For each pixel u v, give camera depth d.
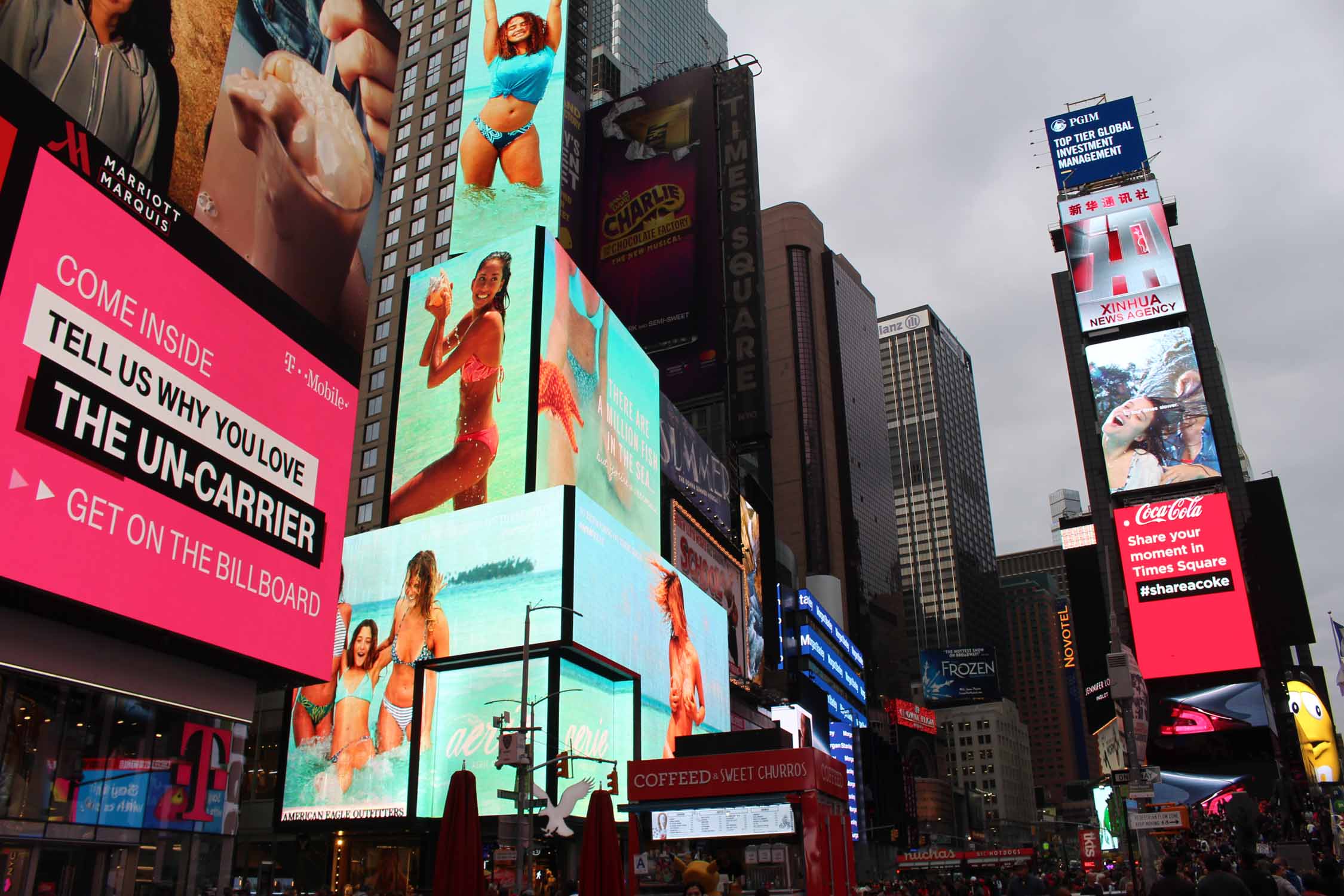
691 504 111.12
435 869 21.72
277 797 73.25
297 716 75.31
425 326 90.25
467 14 134.38
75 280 33.03
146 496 34.66
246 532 39.34
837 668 187.38
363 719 72.81
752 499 147.62
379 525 103.00
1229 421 150.25
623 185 144.38
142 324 35.56
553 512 73.25
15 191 31.44
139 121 39.66
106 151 35.31
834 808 27.27
